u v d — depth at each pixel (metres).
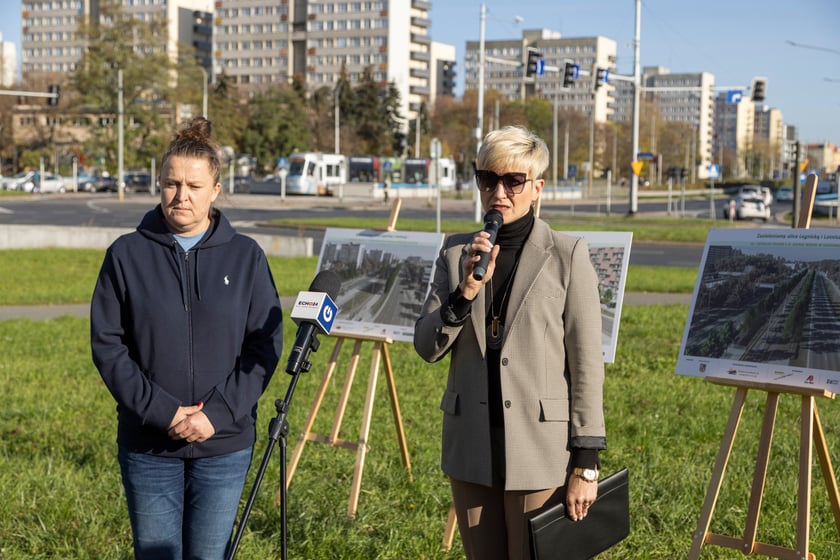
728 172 180.00
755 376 4.33
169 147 3.39
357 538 5.17
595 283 3.47
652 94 181.62
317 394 6.00
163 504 3.38
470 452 3.46
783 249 4.49
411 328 5.75
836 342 4.19
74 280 19.19
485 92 118.56
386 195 62.69
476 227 36.38
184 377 3.33
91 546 5.07
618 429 7.55
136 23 75.25
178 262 3.38
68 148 88.88
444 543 5.10
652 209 65.00
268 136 94.00
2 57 106.56
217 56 157.75
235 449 3.42
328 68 152.75
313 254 26.25
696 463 6.62
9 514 5.45
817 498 5.91
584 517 3.41
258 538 5.18
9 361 10.51
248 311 3.47
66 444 7.04
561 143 113.00
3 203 52.59
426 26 160.00
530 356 3.39
